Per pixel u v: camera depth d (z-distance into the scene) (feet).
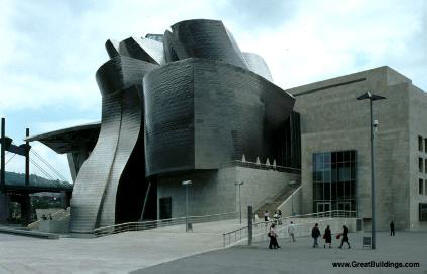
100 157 200.23
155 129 176.86
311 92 210.59
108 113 208.03
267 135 188.03
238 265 57.88
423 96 173.68
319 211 164.76
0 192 340.39
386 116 169.58
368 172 156.66
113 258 68.39
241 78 175.01
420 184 165.37
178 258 67.41
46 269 54.60
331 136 165.99
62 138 260.01
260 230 111.65
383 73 187.21
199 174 169.89
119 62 199.41
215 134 165.99
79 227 185.88
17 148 368.68
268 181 173.68
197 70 166.30
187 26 195.72
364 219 155.43
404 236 121.60
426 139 172.65
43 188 351.25
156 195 201.36
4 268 55.52
